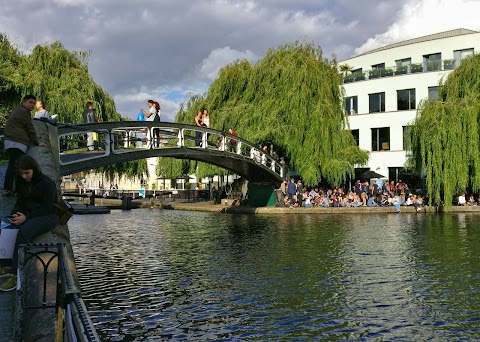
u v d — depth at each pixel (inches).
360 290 423.2
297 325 339.6
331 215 1118.4
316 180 1243.2
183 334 325.1
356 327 335.0
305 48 1296.8
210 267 520.7
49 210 233.0
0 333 197.6
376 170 1673.2
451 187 1141.1
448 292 415.8
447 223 911.0
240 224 938.1
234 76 1343.5
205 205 1435.8
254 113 1253.1
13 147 320.5
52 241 239.0
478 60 1191.6
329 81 1285.7
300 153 1245.1
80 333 114.4
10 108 900.0
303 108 1237.7
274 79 1283.2
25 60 1002.1
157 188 2321.6
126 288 438.0
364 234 754.2
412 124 1234.0
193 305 385.7
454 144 1132.5
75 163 581.6
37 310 189.6
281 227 868.6
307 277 470.3
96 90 1107.9
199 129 876.6
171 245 676.1
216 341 313.0
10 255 239.0
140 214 1263.5
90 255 603.2
